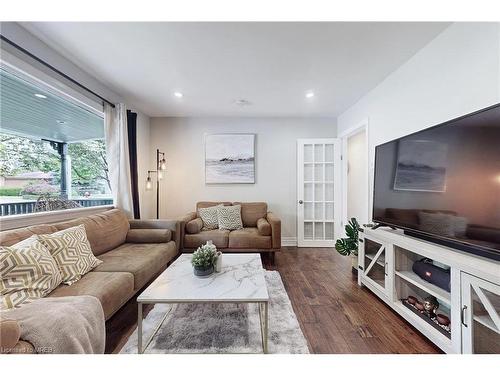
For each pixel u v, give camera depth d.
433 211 1.72
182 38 1.99
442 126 1.66
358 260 2.56
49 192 3.00
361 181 4.34
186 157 4.29
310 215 4.28
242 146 4.25
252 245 3.27
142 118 4.00
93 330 1.20
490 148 1.34
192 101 3.50
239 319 1.88
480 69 1.62
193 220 3.48
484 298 1.19
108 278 1.73
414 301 1.82
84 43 2.06
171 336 1.65
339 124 4.19
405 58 2.32
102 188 3.59
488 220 1.35
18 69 1.84
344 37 1.98
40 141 3.02
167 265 2.91
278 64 2.43
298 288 2.47
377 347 1.55
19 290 1.32
